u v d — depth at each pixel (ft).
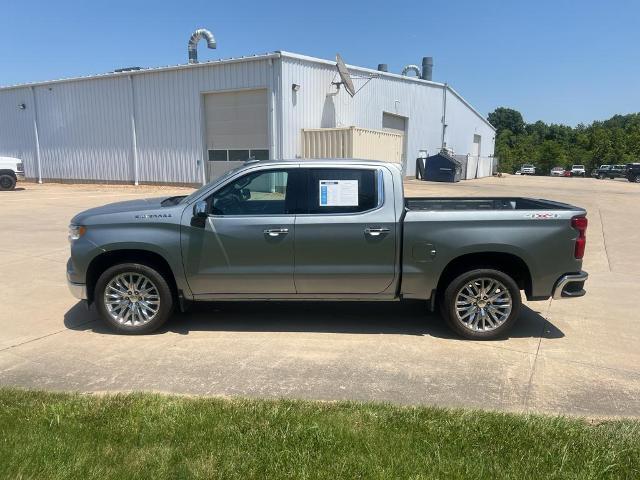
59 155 99.81
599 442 11.05
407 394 13.92
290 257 17.83
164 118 85.66
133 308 18.38
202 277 18.01
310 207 17.92
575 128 399.03
